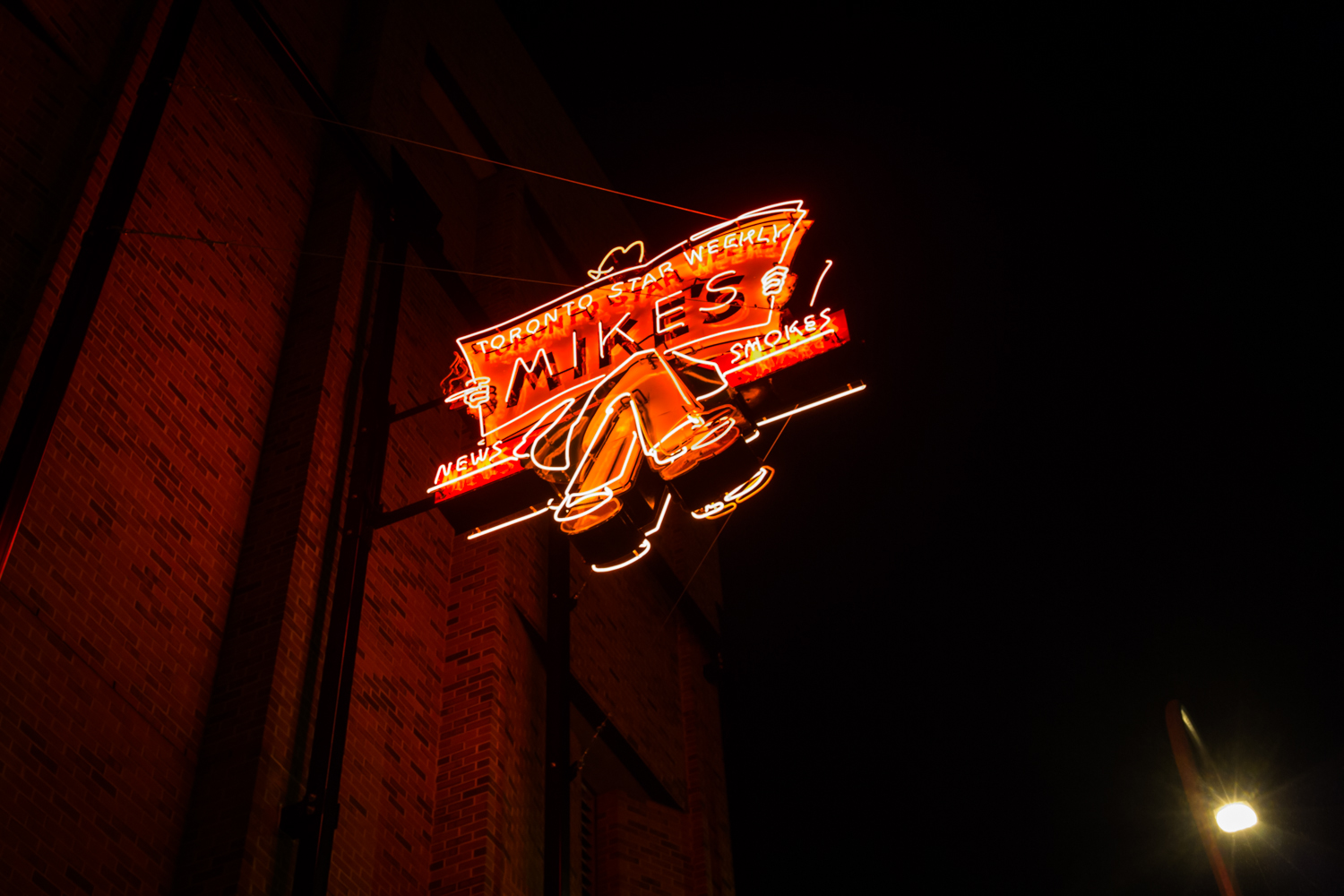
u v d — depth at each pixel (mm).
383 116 12117
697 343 8859
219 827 7145
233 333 9312
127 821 6848
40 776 6422
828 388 8500
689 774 13102
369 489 9180
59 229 7891
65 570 7070
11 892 6008
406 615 9727
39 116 8219
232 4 10680
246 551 8586
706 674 14398
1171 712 9953
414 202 11703
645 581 14094
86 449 7535
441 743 9547
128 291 8352
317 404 9328
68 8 8711
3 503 6180
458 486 8906
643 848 11820
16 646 6578
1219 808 9492
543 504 8891
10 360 7094
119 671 7188
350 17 13055
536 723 10422
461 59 14797
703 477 8516
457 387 9703
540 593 11148
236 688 7828
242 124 10328
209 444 8633
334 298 10125
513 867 9164
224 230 9617
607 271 9883
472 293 13172
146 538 7758
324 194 11133
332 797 7590
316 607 8492
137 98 8469
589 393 8984
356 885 7957
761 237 9188
